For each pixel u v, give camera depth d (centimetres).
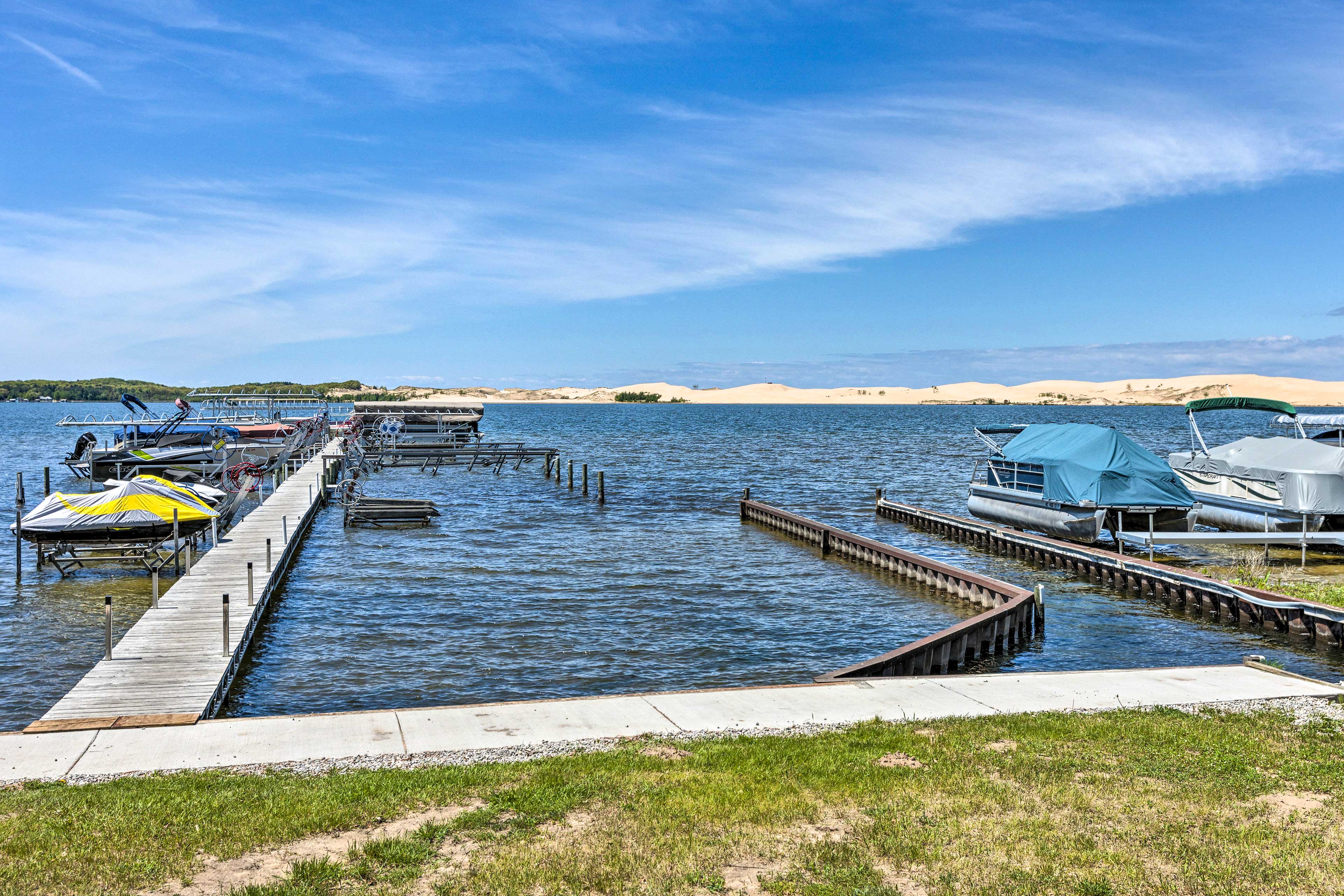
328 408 9419
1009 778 971
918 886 727
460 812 870
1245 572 2647
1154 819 858
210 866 752
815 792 924
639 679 1766
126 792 923
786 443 9888
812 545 3338
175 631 1805
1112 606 2444
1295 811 884
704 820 847
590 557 3081
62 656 1873
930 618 2302
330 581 2658
